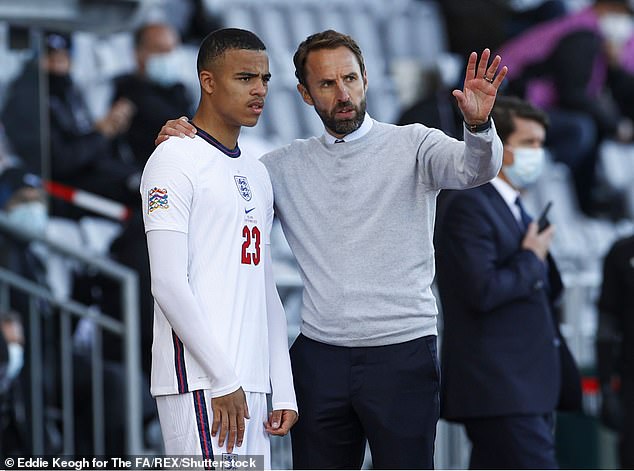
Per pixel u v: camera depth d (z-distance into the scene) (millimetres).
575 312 27078
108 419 24188
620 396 22578
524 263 18703
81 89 33094
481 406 18750
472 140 13688
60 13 23938
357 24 40594
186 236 14031
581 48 37406
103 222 29906
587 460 26344
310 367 15102
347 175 14867
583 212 38188
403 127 14961
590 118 37781
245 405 13906
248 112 14383
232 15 38750
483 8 34875
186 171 14078
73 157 28938
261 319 14539
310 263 15031
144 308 25641
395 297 14742
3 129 23906
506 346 18828
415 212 14820
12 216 23875
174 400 14117
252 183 14672
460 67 34844
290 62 37625
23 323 23203
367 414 14906
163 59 30875
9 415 22875
